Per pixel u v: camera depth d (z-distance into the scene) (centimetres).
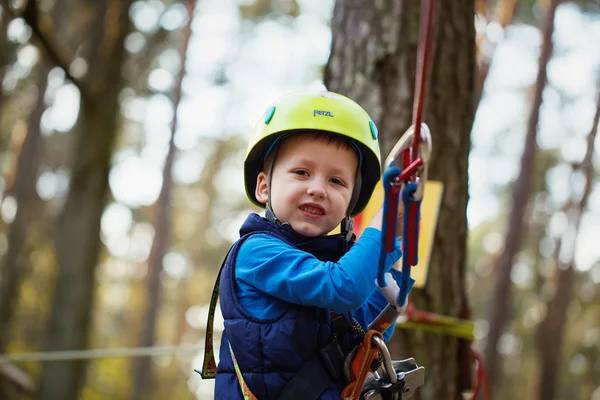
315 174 194
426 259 337
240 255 193
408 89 360
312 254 195
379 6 369
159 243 1708
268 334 183
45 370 930
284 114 197
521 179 1440
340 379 188
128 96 1644
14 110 1841
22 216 1602
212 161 2805
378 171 207
